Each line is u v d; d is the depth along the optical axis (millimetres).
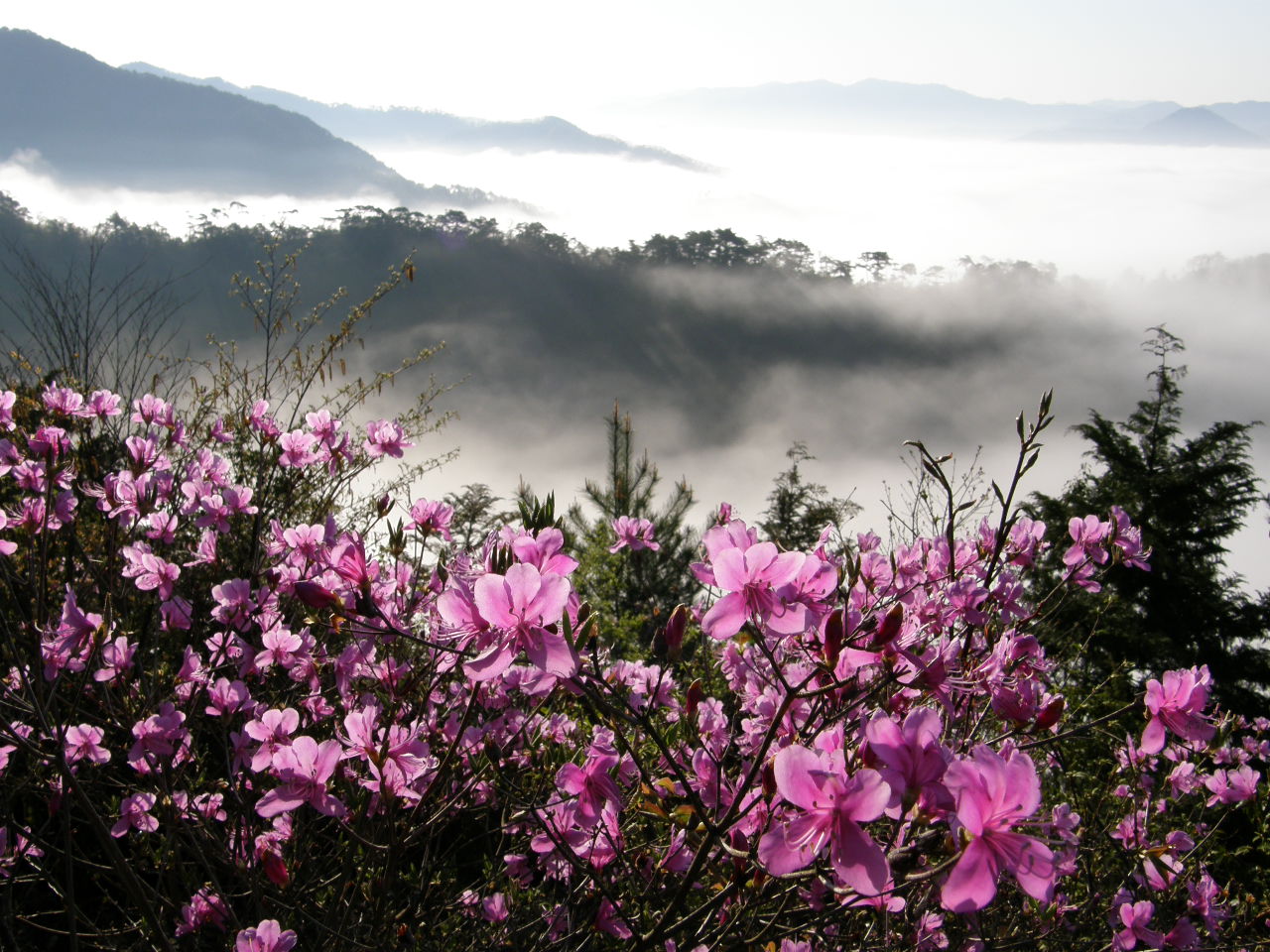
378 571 2811
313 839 3094
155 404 3666
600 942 2623
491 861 3127
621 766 2469
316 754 2072
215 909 2689
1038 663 2662
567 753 2898
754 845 1871
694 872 1762
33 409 3865
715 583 1796
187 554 4277
